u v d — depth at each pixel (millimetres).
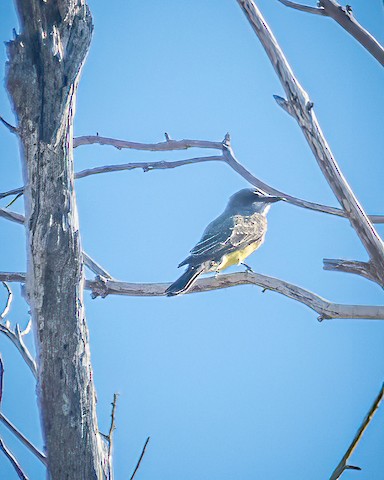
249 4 10844
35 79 9320
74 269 9352
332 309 11523
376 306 11336
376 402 7766
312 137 10414
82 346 9367
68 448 9148
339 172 10289
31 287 9359
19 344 10922
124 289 13141
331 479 7754
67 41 9445
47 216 9320
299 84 10586
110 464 9367
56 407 9195
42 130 9336
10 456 9008
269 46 10719
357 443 7773
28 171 9398
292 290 12141
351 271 11195
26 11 9289
